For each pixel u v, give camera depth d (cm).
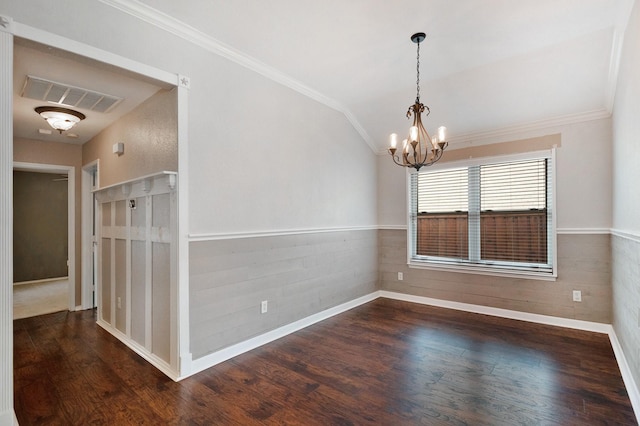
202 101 281
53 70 251
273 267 345
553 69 327
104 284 387
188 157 269
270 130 346
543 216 392
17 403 225
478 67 345
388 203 518
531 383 250
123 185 329
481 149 432
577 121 368
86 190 467
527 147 398
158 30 252
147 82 257
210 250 284
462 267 443
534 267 397
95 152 424
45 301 508
